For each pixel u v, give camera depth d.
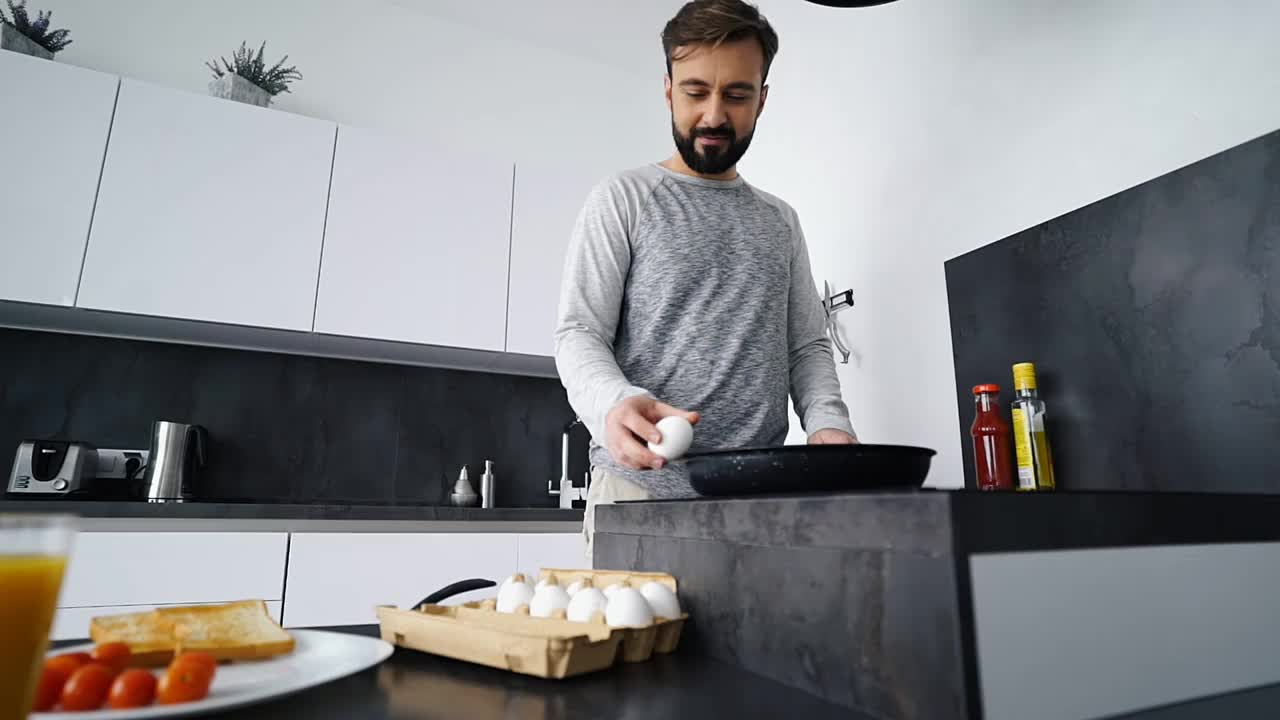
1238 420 1.12
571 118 3.02
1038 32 1.59
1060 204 1.50
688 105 1.20
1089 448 1.36
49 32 2.26
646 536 0.80
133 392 2.28
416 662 0.60
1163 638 0.51
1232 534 0.56
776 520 0.59
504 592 0.71
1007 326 1.57
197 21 2.47
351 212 2.30
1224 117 1.22
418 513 2.01
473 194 2.48
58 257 1.95
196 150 2.13
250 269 2.15
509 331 2.45
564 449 2.73
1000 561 0.45
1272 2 1.17
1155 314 1.26
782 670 0.56
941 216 1.82
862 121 2.16
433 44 2.82
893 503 0.48
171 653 0.50
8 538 0.34
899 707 0.46
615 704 0.48
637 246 1.23
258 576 1.81
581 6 2.83
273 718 0.43
